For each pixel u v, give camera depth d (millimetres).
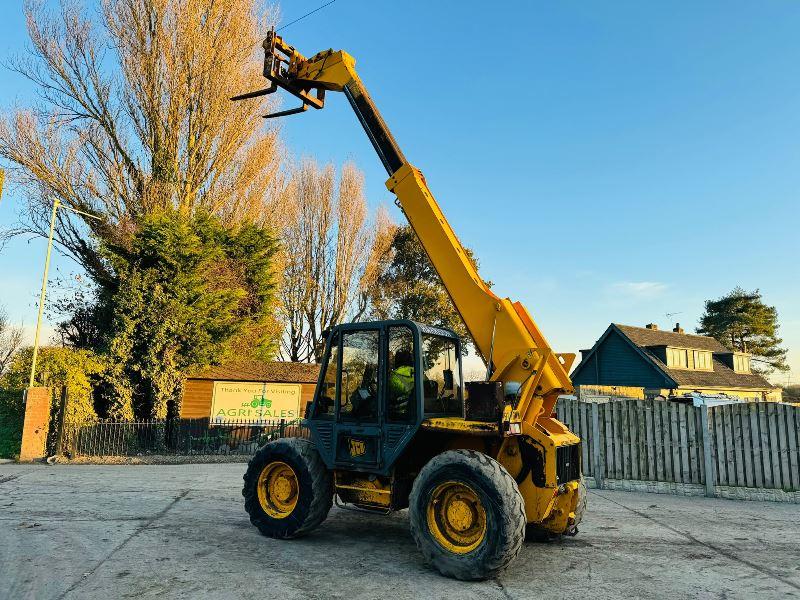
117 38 20375
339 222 30453
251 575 4559
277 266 24703
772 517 7574
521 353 5176
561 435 5590
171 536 5855
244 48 22109
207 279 17031
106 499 8141
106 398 14914
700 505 8562
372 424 5352
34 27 19562
